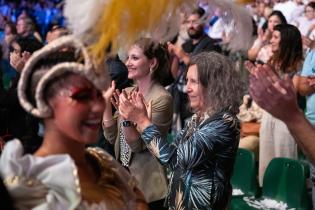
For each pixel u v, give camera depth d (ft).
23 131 10.48
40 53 5.32
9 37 20.70
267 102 6.56
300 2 24.13
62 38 5.42
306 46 17.10
